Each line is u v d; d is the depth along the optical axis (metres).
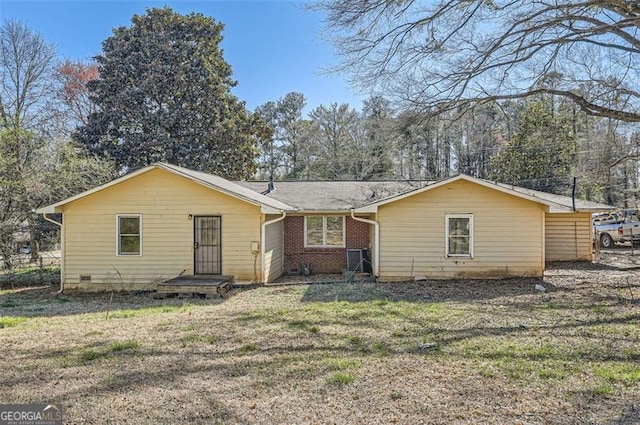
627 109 11.73
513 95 11.64
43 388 4.59
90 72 30.05
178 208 12.62
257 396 4.30
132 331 7.19
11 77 22.75
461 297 9.91
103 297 11.55
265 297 10.65
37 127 21.61
